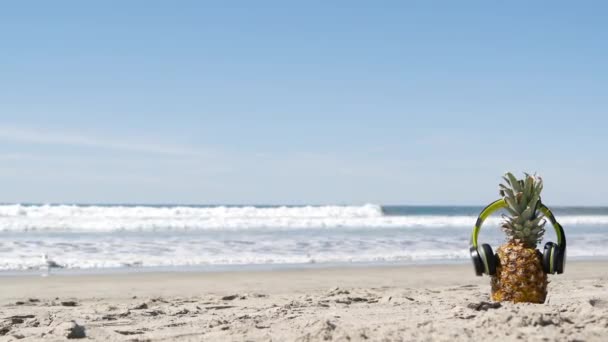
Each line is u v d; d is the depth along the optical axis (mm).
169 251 18188
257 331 4496
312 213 40781
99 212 35406
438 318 4770
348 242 21906
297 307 6672
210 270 13859
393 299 7125
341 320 4934
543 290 5387
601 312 4633
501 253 5469
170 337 4586
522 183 5438
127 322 5660
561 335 3809
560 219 47875
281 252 18359
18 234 24078
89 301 8422
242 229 29156
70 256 16609
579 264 14836
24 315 6520
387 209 99375
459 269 13781
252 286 10602
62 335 4707
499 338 3756
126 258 16328
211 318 5852
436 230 29578
